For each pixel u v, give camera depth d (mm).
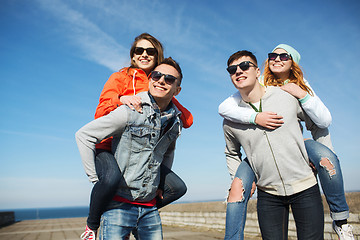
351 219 5121
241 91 2562
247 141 2527
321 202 2416
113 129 2115
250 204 7812
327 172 2332
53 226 16250
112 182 2047
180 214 12445
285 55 2721
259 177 2555
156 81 2270
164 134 2324
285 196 2473
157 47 2900
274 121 2346
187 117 2750
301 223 2424
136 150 2207
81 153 2086
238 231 2451
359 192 5141
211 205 10156
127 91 2631
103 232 2137
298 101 2461
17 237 10547
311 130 2615
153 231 2346
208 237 8203
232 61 2539
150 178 2279
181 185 2674
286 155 2379
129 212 2209
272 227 2537
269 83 2854
